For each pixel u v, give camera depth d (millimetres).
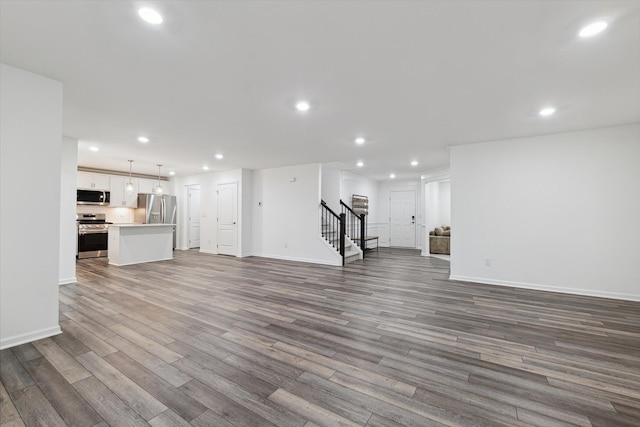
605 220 3850
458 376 1977
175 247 9141
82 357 2193
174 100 3002
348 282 4703
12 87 2344
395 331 2725
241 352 2301
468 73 2418
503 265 4484
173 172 8242
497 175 4523
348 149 5191
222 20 1752
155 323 2887
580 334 2664
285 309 3342
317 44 2014
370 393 1787
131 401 1690
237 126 3859
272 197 7395
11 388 1802
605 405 1678
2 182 2297
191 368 2059
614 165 3799
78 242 6965
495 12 1676
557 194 4117
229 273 5391
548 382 1907
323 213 7195
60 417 1555
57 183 2578
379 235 10469
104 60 2236
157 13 1685
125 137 4414
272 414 1595
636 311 3289
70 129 4023
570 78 2486
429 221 8344
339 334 2654
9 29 1842
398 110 3264
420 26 1814
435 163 6738
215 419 1552
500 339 2557
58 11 1664
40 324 2490
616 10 1644
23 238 2396
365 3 1600
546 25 1790
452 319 3039
